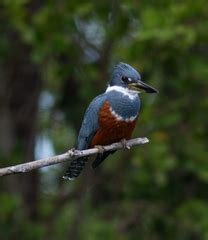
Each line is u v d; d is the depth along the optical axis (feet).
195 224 44.91
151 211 48.93
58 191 54.75
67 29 47.96
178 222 47.39
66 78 52.21
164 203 48.85
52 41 46.26
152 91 32.45
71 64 49.03
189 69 45.55
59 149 57.67
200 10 44.80
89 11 47.34
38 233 48.42
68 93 55.06
